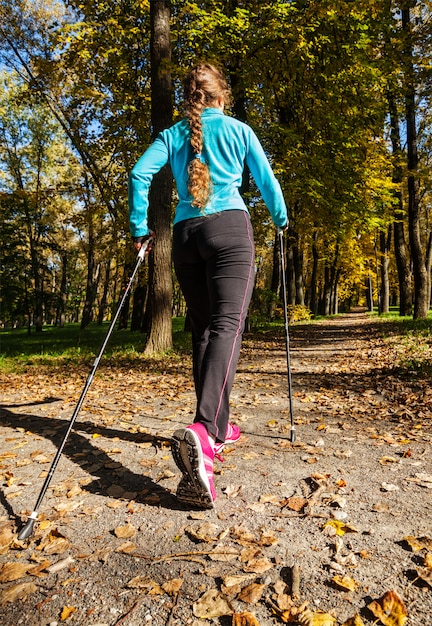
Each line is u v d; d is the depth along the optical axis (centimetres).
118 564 174
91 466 284
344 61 1066
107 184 1415
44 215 2070
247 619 140
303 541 186
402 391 480
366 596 151
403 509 211
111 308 2250
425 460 275
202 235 225
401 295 2072
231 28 977
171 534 195
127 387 575
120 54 1188
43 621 144
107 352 1012
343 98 1139
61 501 235
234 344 222
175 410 430
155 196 903
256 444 315
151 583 161
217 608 146
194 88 241
